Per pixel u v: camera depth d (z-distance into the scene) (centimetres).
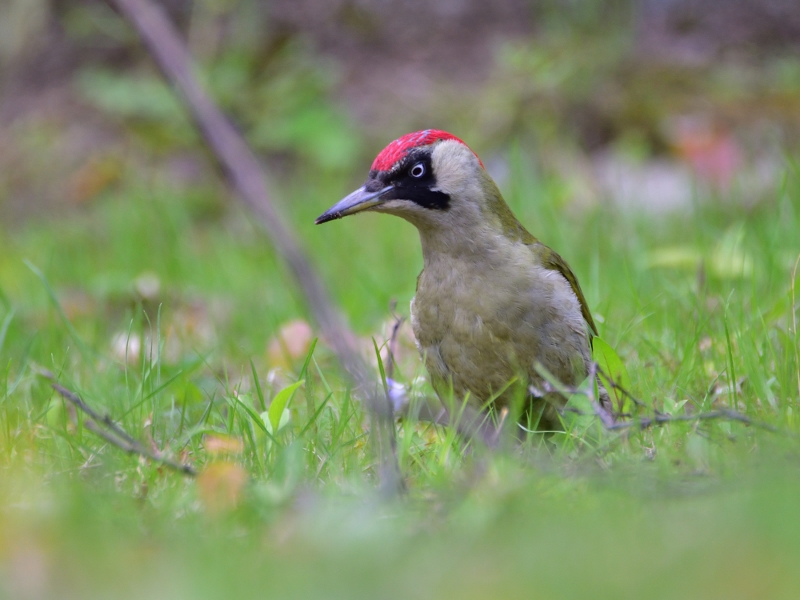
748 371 808
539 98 1864
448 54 2027
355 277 1373
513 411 779
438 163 845
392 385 863
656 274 1202
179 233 1681
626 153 1720
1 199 1961
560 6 2002
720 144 1549
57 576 544
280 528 600
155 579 530
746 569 470
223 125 1356
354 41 2069
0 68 2186
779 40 1994
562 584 477
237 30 2058
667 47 1981
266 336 1183
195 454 760
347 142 1897
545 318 835
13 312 1024
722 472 624
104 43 2148
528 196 1507
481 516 578
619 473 624
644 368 884
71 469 721
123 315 1323
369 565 520
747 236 1226
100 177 1928
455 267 844
